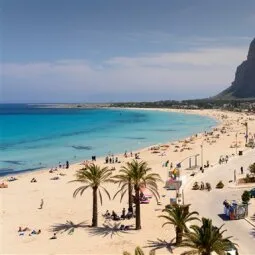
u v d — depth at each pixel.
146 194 61.00
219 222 47.19
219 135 152.88
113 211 51.84
